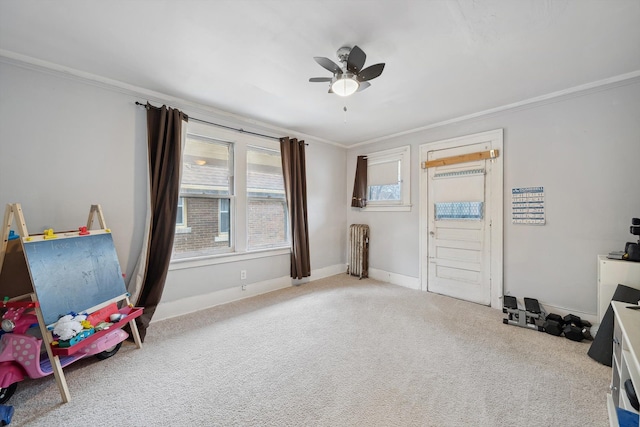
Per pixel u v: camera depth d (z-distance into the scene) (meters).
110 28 1.80
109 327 1.99
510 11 1.63
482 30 1.81
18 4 1.57
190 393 1.71
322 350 2.24
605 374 1.90
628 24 1.72
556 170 2.80
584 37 1.87
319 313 3.04
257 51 2.07
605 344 2.04
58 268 1.87
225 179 3.46
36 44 1.98
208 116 3.23
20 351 1.67
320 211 4.64
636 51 2.03
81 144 2.41
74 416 1.52
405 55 2.11
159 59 2.18
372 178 4.68
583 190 2.65
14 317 1.73
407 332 2.57
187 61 2.21
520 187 3.04
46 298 1.74
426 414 1.53
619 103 2.45
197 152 3.20
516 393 1.71
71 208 2.36
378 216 4.57
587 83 2.56
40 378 1.86
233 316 2.95
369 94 2.81
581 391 1.72
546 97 2.81
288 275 4.11
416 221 4.04
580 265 2.67
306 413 1.54
